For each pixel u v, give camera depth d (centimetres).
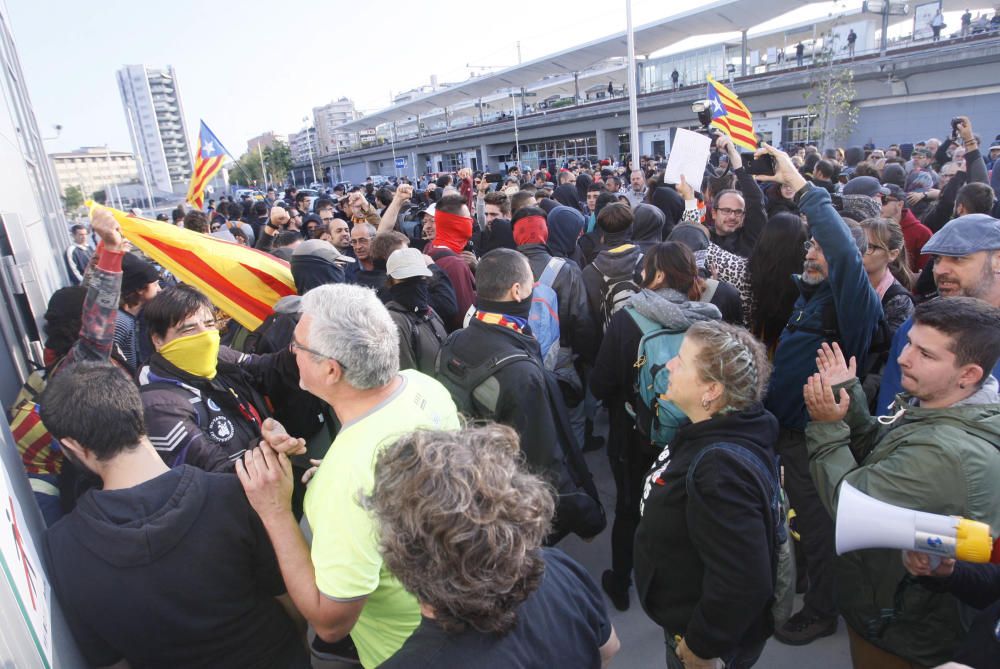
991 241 233
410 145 6912
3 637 94
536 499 103
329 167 9406
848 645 265
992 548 135
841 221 231
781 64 3256
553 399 249
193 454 199
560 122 4628
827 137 2586
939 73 2347
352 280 418
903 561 157
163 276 449
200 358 215
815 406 191
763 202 433
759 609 160
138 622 135
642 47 3853
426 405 173
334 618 141
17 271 308
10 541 111
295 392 267
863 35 2938
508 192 811
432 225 620
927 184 759
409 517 96
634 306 266
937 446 155
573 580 125
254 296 303
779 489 176
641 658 269
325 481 148
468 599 94
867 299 233
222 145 827
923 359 165
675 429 247
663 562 183
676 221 603
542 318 343
